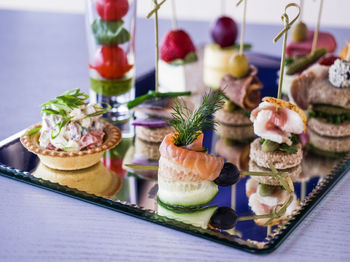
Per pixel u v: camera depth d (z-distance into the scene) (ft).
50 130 1.76
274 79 2.31
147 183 1.74
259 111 1.82
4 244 1.54
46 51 2.64
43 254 1.52
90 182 1.73
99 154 1.78
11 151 1.84
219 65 2.43
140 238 1.56
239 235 1.56
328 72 2.02
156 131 1.94
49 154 1.73
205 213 1.63
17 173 1.75
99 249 1.53
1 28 2.91
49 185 1.71
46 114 1.78
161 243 1.55
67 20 3.09
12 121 2.04
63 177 1.75
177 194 1.66
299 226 1.61
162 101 1.97
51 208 1.65
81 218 1.62
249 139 1.99
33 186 1.72
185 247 1.54
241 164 1.85
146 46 2.71
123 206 1.65
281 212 1.63
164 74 2.36
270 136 1.80
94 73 2.06
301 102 2.03
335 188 1.75
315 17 3.64
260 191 1.72
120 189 1.71
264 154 1.82
